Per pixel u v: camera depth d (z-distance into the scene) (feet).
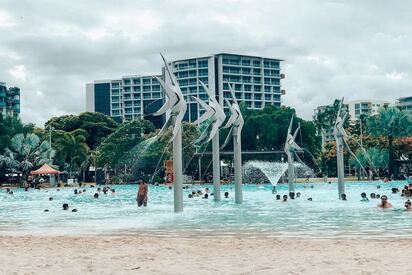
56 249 51.98
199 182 287.69
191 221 81.41
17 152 318.04
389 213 90.12
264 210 101.19
